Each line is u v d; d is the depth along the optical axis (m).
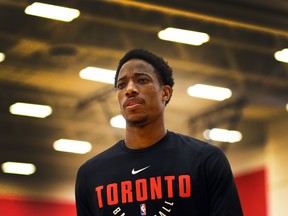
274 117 29.09
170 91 4.96
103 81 25.47
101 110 28.56
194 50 21.70
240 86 25.41
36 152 33.62
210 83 25.31
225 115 28.64
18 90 26.06
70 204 36.06
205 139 30.72
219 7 16.09
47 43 21.30
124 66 4.86
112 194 4.66
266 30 17.92
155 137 4.77
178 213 4.53
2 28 20.11
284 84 25.11
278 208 29.34
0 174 35.06
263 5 16.05
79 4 18.08
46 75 24.56
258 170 30.44
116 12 18.27
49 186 35.97
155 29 19.47
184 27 18.69
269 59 22.64
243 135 30.41
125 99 4.76
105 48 21.64
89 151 33.75
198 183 4.59
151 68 4.85
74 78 25.16
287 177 29.08
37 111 28.52
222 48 21.39
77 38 21.02
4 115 29.09
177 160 4.67
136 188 4.62
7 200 35.38
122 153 4.80
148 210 4.56
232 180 4.68
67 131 31.36
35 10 18.78
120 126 30.31
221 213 4.57
